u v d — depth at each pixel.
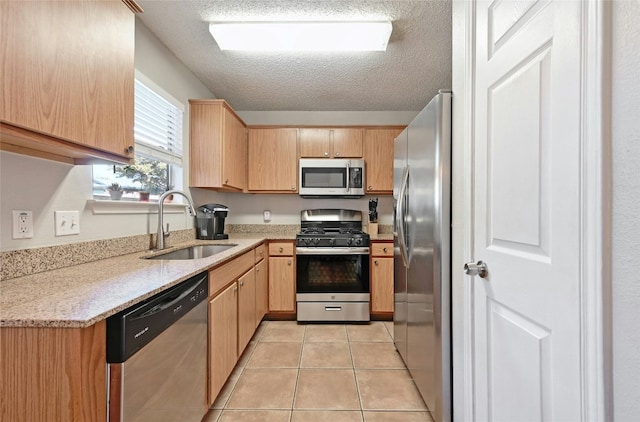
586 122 0.66
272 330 2.88
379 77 2.76
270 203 3.66
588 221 0.66
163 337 1.12
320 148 3.36
